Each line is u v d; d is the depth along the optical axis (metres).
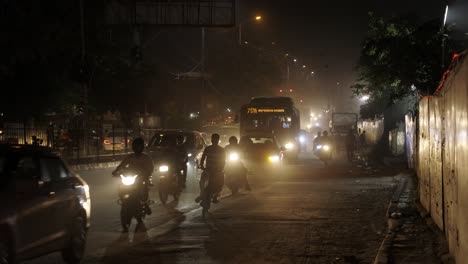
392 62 26.36
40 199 7.83
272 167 26.19
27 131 26.31
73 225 8.88
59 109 36.78
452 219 8.62
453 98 8.67
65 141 29.38
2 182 7.30
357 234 11.58
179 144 21.48
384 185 21.72
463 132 7.43
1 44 30.12
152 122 50.56
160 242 10.74
